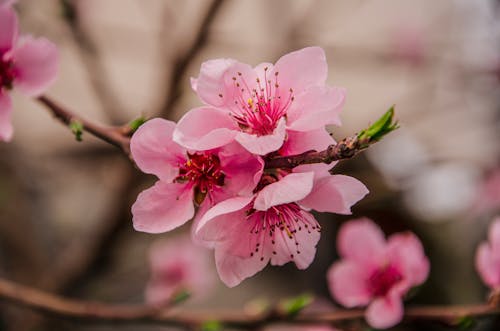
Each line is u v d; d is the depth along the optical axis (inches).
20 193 25.8
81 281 24.2
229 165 11.0
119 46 24.6
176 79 18.1
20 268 24.4
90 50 19.0
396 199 28.1
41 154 31.4
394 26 29.1
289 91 11.1
